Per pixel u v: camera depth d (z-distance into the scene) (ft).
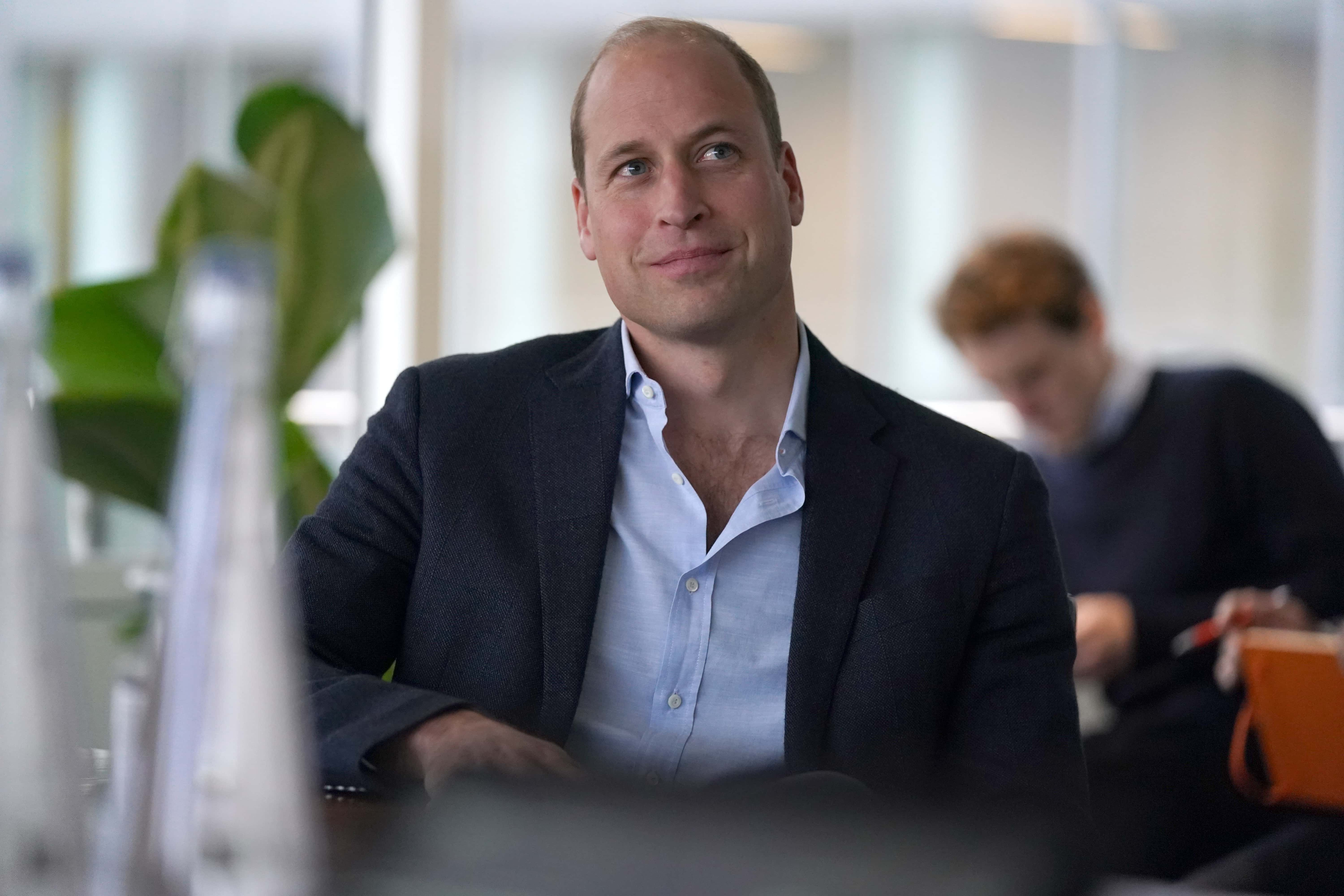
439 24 23.02
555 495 9.86
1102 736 17.19
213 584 3.04
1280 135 31.89
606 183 10.00
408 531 9.99
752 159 9.91
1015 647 9.92
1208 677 17.02
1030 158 31.55
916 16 30.99
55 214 22.90
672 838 3.41
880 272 31.19
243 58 23.76
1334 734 12.78
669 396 10.21
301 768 3.12
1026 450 19.44
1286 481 17.69
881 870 3.21
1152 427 18.16
